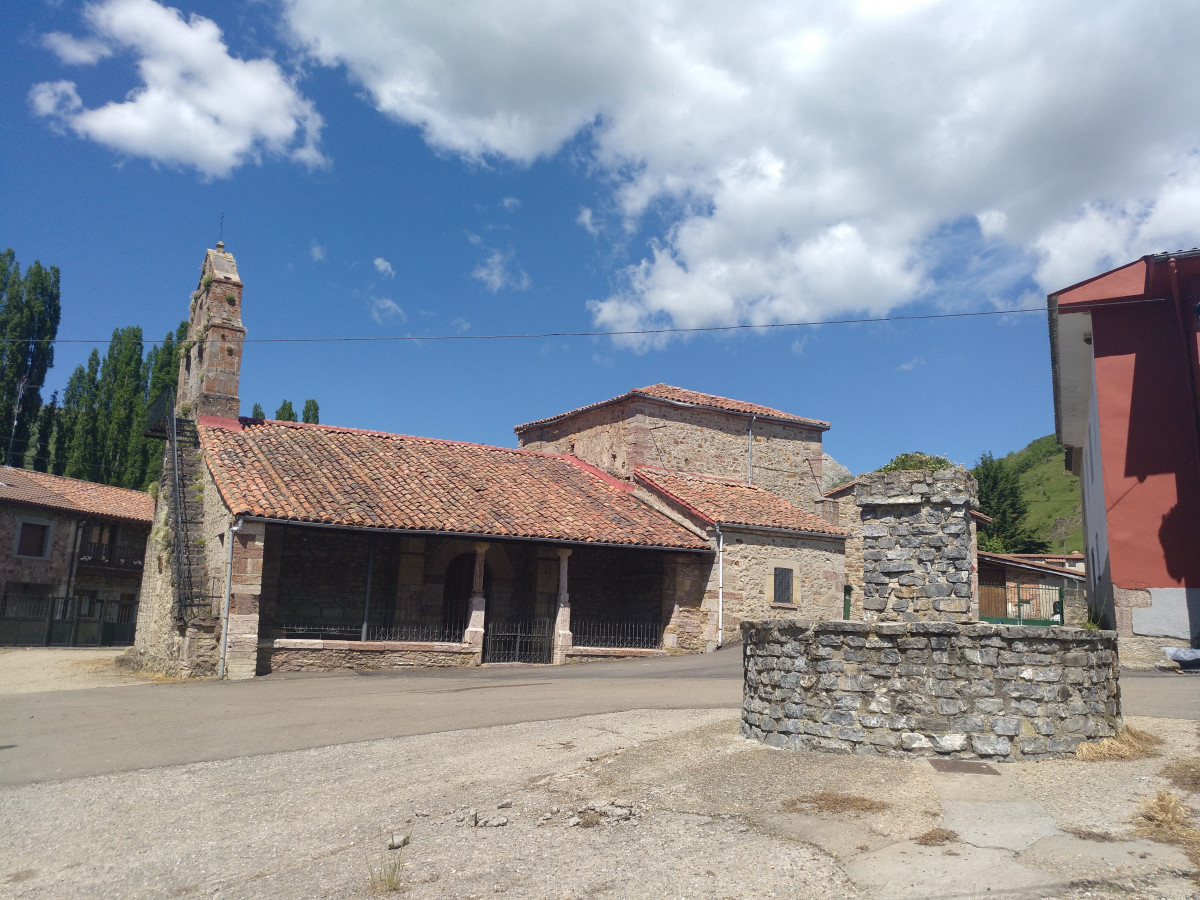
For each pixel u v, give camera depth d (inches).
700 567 781.9
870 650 290.7
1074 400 754.8
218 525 633.6
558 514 751.1
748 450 984.9
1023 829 205.6
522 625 773.9
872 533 340.2
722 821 227.6
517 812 251.4
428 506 686.5
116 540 1332.4
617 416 937.5
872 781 252.2
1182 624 501.4
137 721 416.2
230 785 300.2
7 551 1174.3
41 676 677.9
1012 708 275.0
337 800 277.4
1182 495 513.0
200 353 794.2
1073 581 957.2
